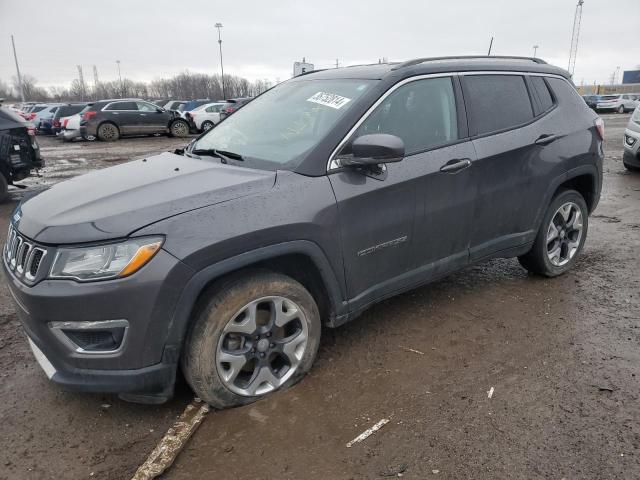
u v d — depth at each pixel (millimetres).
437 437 2494
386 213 3051
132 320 2346
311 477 2271
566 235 4426
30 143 8320
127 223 2355
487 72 3748
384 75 3246
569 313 3789
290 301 2783
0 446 2498
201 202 2504
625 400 2742
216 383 2605
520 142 3744
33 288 2354
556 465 2299
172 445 2443
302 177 2785
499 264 4840
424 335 3496
